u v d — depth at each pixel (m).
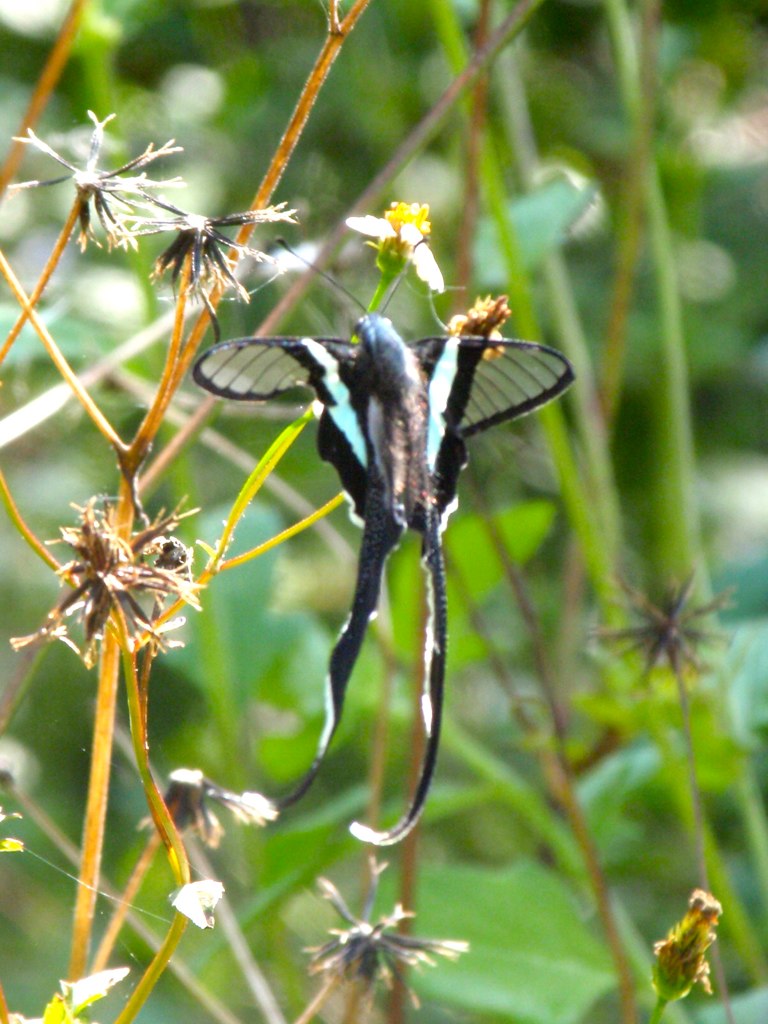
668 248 0.62
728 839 0.72
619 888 0.72
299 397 0.56
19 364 0.55
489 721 0.78
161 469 0.48
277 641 0.59
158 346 0.56
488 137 0.56
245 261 0.49
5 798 0.69
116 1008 0.58
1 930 0.68
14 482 0.78
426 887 0.55
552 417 0.58
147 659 0.43
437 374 0.45
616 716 0.56
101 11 0.57
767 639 0.58
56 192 0.77
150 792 0.43
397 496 0.44
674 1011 0.54
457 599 0.59
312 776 0.43
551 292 0.62
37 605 0.78
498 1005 0.53
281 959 0.56
